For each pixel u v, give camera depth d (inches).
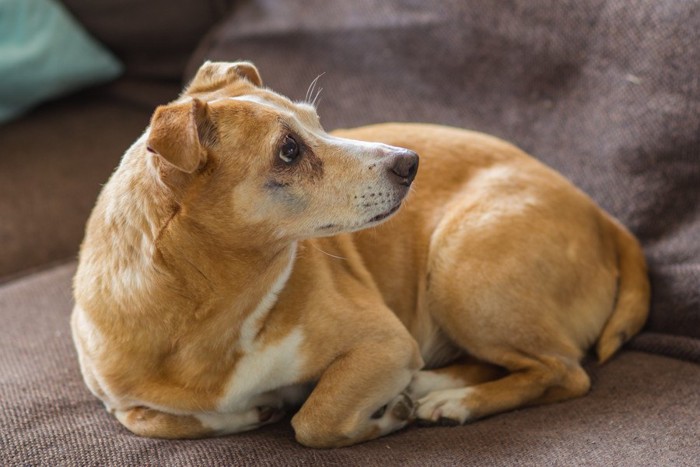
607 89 92.6
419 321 81.5
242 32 118.6
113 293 68.6
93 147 122.1
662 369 78.4
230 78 74.0
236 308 67.9
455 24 103.2
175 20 125.5
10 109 122.6
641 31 89.8
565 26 95.4
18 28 118.9
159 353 68.7
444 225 80.0
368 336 72.2
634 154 89.6
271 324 69.8
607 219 85.7
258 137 65.8
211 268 66.6
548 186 81.9
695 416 70.0
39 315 93.3
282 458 66.9
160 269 66.3
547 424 71.6
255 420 72.9
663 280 84.6
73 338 83.0
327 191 67.7
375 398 70.8
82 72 123.4
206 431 71.1
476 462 65.5
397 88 108.2
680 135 86.7
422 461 66.1
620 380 77.7
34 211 111.0
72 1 123.6
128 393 70.4
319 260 74.3
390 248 80.6
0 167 116.0
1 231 107.6
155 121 62.0
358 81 110.7
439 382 78.0
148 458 67.4
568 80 96.4
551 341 76.8
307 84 113.1
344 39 112.3
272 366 70.4
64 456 68.4
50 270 105.8
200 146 61.5
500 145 86.2
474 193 81.0
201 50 121.9
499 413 75.4
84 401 77.9
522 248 77.0
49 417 74.7
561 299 78.3
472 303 76.7
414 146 84.3
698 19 85.7
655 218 88.6
